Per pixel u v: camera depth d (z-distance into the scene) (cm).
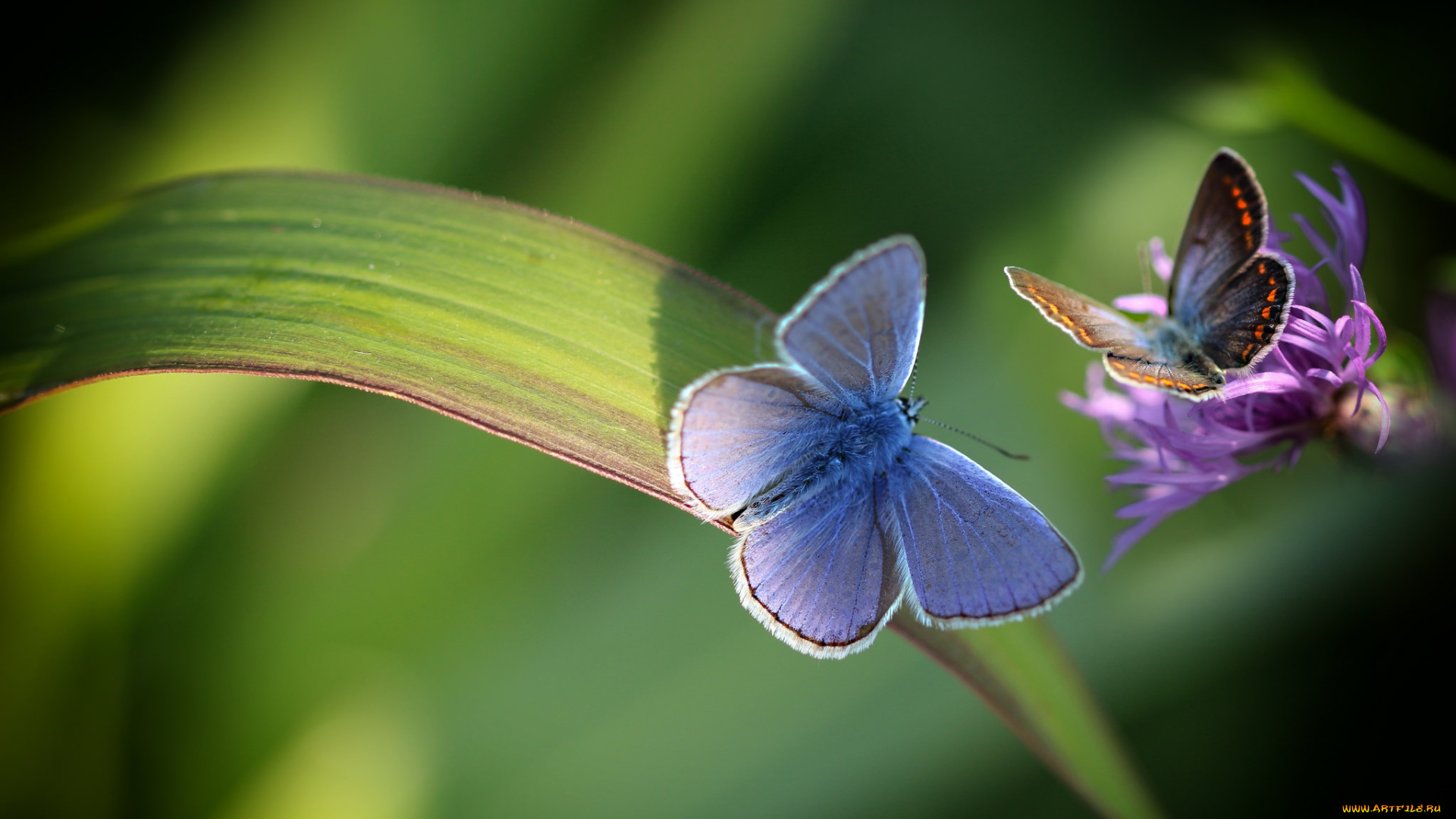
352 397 40
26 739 39
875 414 36
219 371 35
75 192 40
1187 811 37
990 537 36
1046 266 40
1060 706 35
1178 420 36
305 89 40
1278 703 38
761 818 37
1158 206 40
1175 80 40
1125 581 38
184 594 39
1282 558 37
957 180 40
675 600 38
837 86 41
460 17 40
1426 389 36
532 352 36
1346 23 39
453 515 39
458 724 38
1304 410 36
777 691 38
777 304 40
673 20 40
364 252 36
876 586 36
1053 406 39
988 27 41
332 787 38
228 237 36
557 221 36
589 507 39
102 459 39
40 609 39
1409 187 39
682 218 40
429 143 40
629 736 38
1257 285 35
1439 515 36
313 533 39
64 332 36
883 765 37
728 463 36
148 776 39
